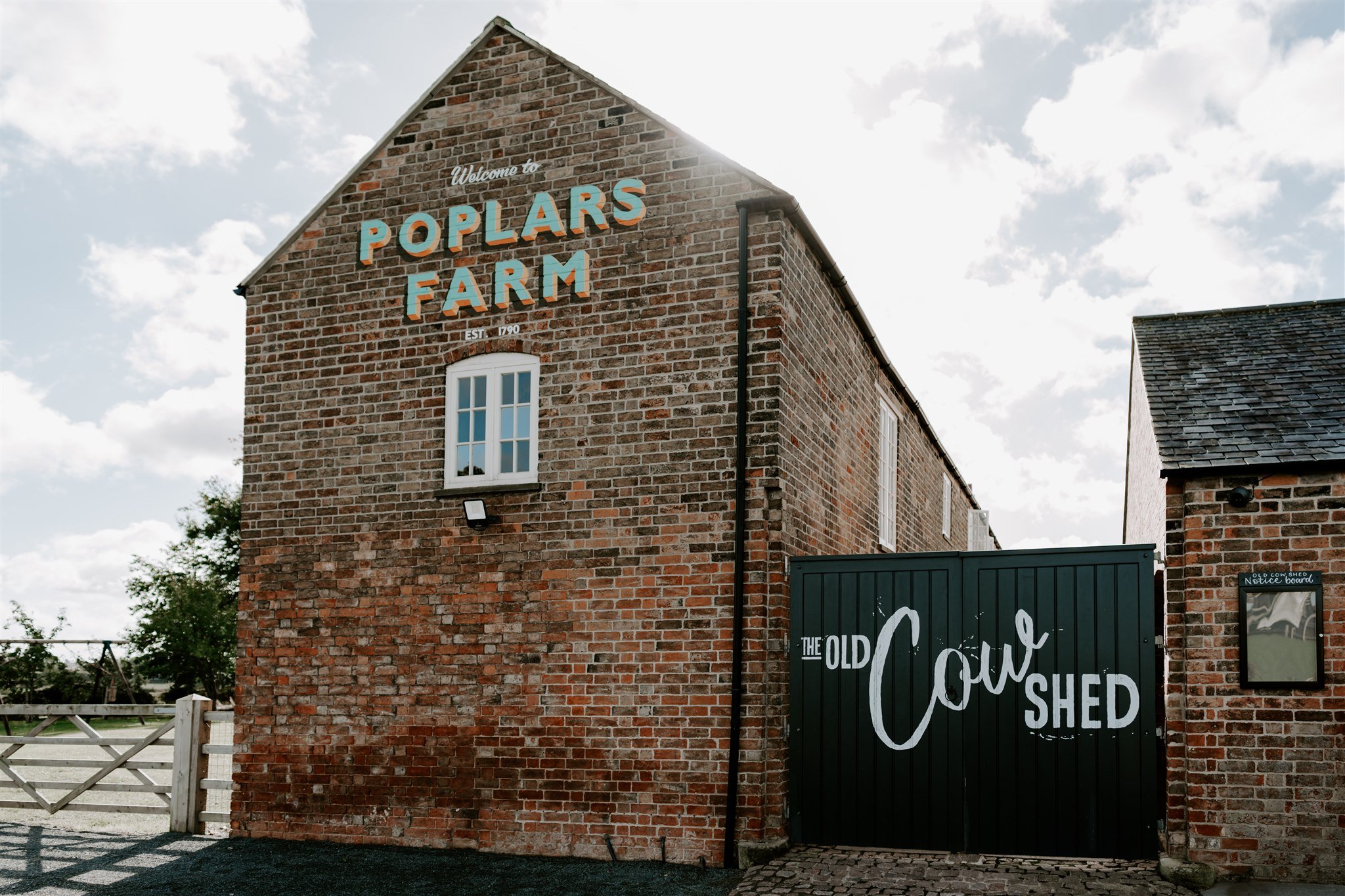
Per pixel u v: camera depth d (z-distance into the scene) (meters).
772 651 8.33
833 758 8.35
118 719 23.42
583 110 9.49
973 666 8.11
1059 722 7.85
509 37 9.86
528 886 7.50
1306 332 9.40
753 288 8.68
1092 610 7.89
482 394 9.54
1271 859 7.08
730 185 8.89
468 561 9.20
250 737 9.64
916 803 8.11
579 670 8.70
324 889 7.56
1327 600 7.20
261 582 9.88
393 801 9.07
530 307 9.40
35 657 25.92
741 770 8.11
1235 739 7.26
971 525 22.81
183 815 9.74
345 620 9.52
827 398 10.06
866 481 11.68
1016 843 7.84
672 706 8.40
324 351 10.05
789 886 7.11
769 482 8.41
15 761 10.48
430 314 9.75
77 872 8.13
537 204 9.53
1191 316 10.27
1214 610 7.41
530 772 8.70
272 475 10.02
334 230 10.21
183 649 28.95
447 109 10.00
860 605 8.45
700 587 8.48
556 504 9.00
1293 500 7.35
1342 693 7.10
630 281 9.09
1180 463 7.50
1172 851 7.35
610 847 8.38
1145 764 7.61
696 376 8.77
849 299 10.56
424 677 9.17
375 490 9.65
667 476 8.71
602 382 9.04
